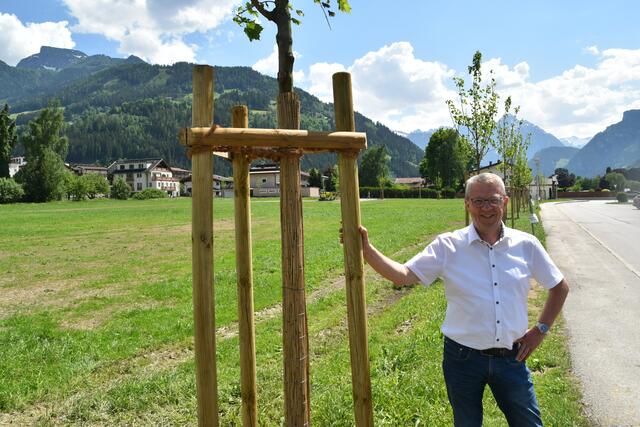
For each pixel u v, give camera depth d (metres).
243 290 2.99
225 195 99.94
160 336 8.05
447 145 91.94
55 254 18.58
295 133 2.57
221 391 5.36
